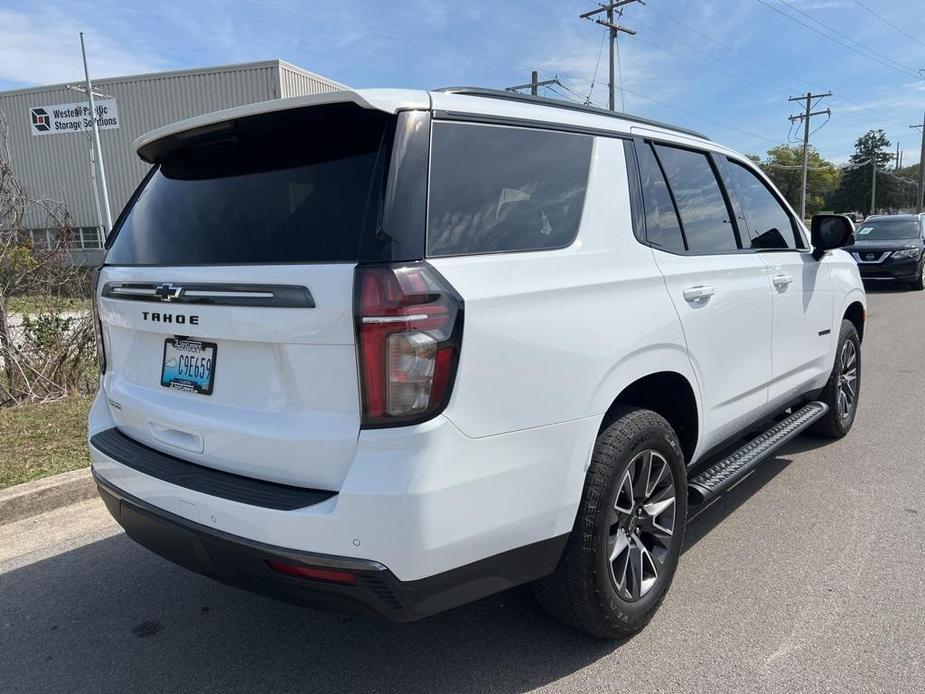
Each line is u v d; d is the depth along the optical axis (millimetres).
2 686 2680
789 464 4852
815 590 3184
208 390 2443
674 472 2939
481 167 2355
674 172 3309
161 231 2730
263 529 2125
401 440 2006
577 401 2420
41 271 6840
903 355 8617
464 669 2703
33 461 4875
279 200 2367
